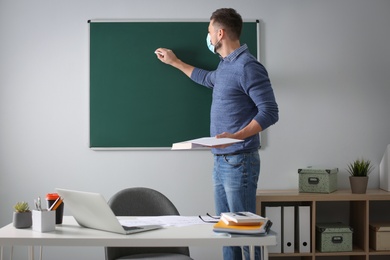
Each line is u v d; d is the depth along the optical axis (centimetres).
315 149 403
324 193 377
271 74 401
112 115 396
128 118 397
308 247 377
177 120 397
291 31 402
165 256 281
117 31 396
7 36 396
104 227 227
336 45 403
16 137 398
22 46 397
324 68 403
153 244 212
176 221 249
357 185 376
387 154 388
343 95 404
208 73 378
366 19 404
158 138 396
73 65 398
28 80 397
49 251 396
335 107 403
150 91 396
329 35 403
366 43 404
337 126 404
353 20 403
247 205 312
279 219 376
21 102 397
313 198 371
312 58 402
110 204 296
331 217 405
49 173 398
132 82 396
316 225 388
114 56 396
